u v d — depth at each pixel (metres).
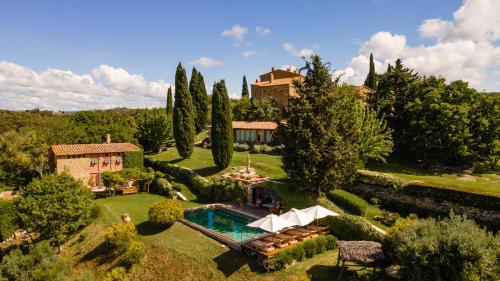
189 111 51.62
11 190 45.69
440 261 15.03
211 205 35.50
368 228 23.30
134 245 24.98
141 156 50.06
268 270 20.61
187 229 28.09
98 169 46.62
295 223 22.16
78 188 30.66
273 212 31.97
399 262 18.31
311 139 28.25
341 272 18.92
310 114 28.22
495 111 38.75
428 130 38.84
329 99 29.19
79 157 45.19
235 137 62.78
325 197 29.67
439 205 26.47
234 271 21.59
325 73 29.81
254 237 26.16
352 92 44.72
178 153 56.44
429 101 39.88
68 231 30.36
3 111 108.00
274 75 88.75
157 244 26.00
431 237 15.57
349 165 28.86
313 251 22.48
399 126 45.31
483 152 39.28
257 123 61.72
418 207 27.67
